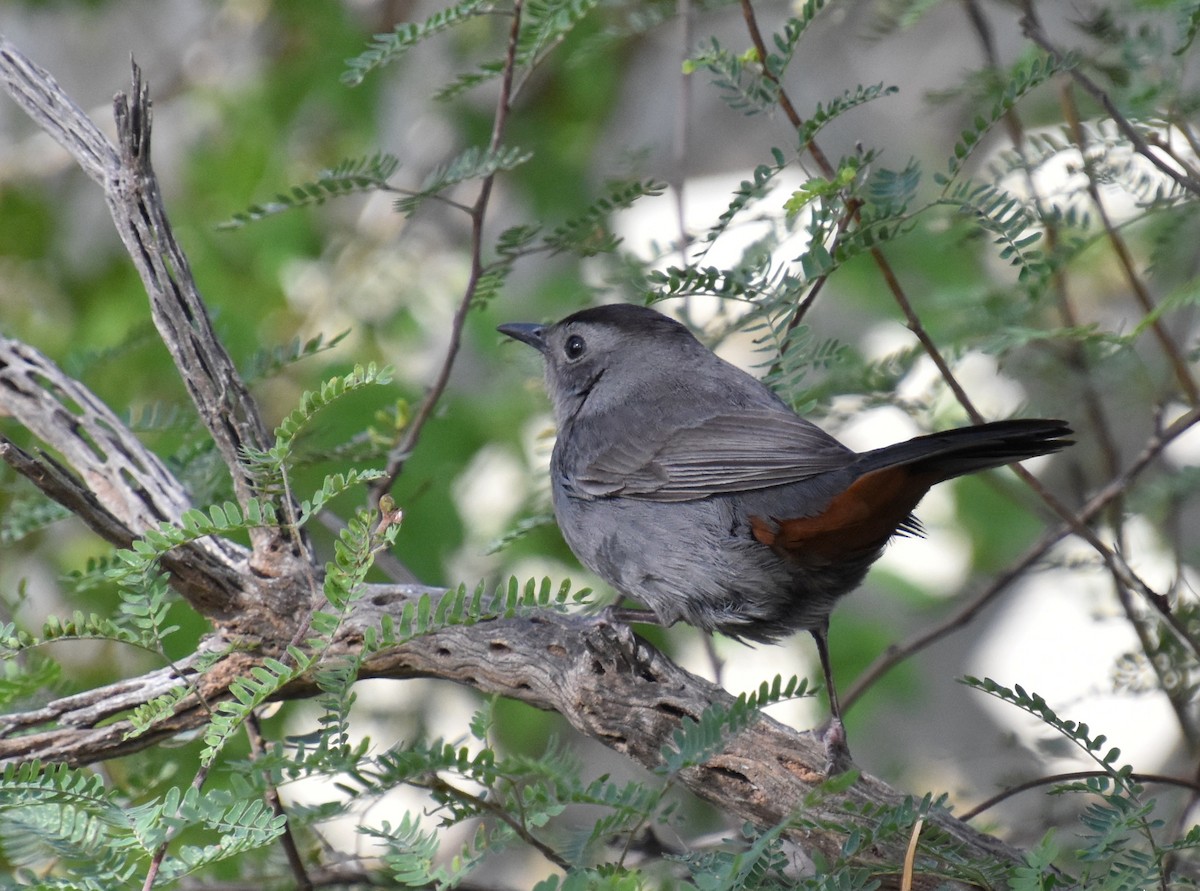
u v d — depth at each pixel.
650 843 7.88
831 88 15.96
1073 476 10.95
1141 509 9.33
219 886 8.62
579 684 7.47
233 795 5.59
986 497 13.07
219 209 14.48
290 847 7.85
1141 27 8.72
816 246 7.91
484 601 6.54
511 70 8.52
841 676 12.46
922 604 12.67
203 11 17.58
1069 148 8.59
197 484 9.12
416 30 8.00
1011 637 15.46
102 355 9.81
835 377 9.88
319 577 7.71
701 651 13.41
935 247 12.35
